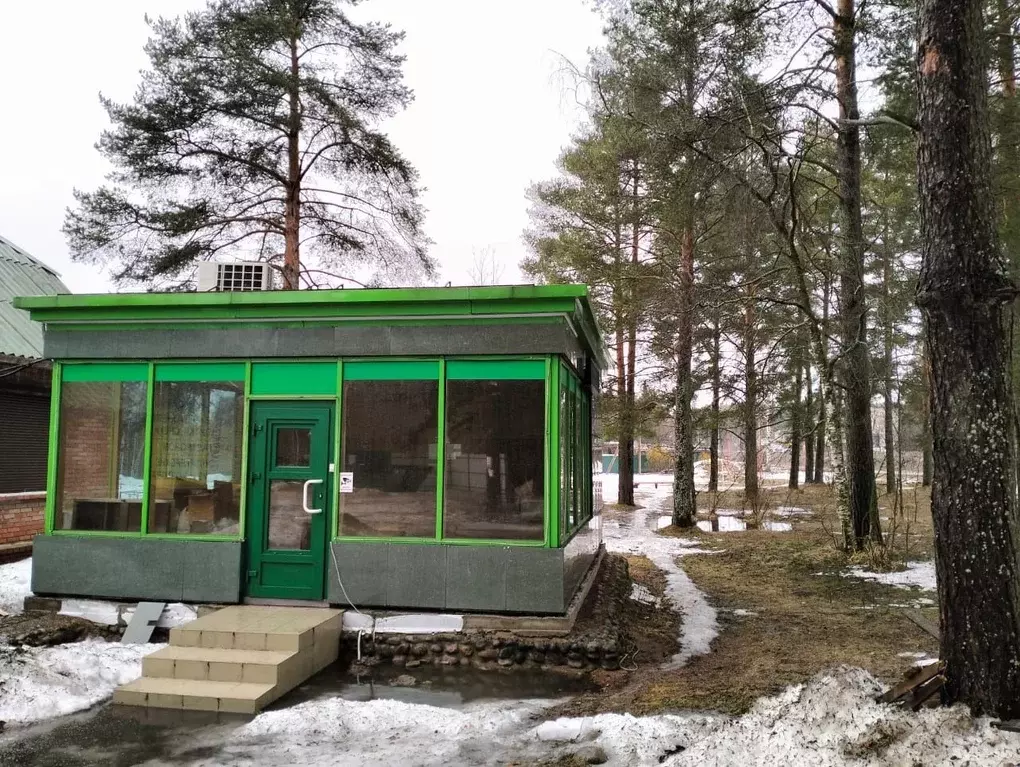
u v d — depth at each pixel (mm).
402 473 7059
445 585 6816
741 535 16188
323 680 6184
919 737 3740
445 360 7082
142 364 7641
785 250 12336
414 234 17656
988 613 3992
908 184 17375
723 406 22922
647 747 4418
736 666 6469
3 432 11641
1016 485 4156
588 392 9680
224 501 7371
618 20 12203
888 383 15719
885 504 21297
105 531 7520
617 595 8875
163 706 5480
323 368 7305
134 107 15055
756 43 10695
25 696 5387
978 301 4117
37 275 16031
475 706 5520
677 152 11156
